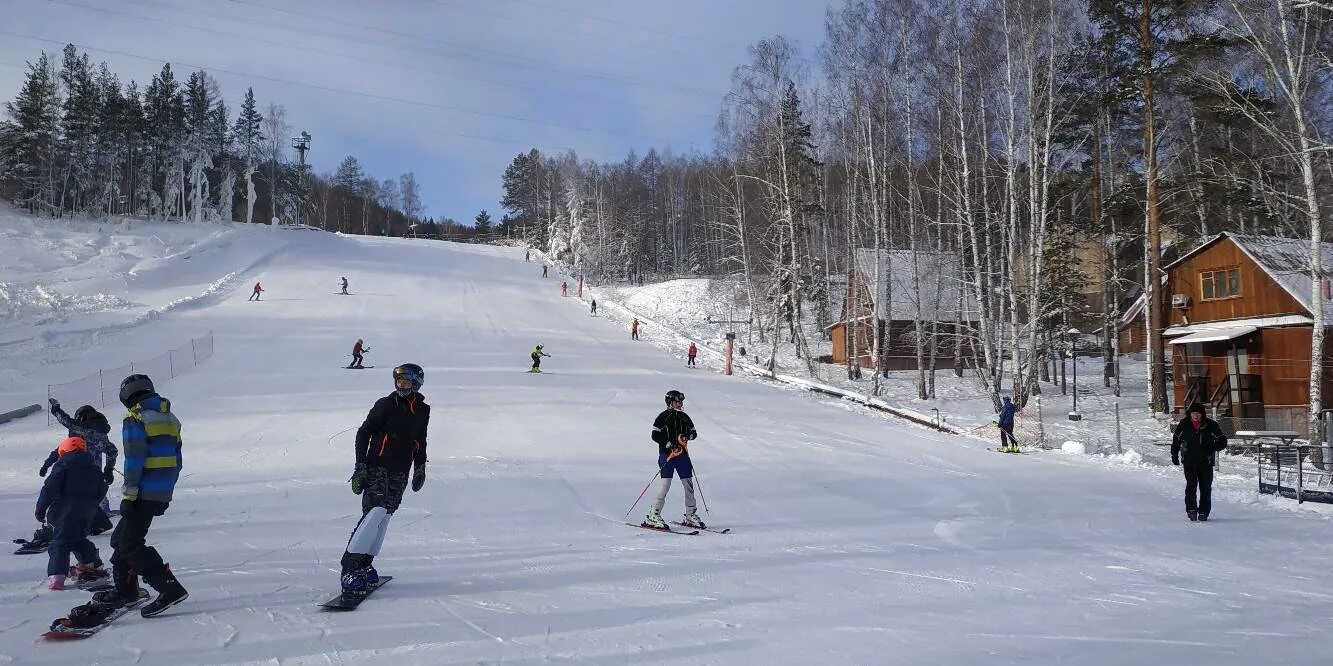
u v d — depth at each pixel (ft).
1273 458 59.72
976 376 124.06
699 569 23.38
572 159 355.36
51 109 263.29
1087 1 86.38
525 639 16.03
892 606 19.31
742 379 112.47
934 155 111.24
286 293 164.55
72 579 21.59
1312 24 62.80
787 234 132.05
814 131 127.44
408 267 220.43
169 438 18.30
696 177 326.03
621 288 247.70
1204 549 27.66
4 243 178.29
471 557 24.70
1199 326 86.43
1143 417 84.33
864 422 78.59
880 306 139.03
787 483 43.42
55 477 20.95
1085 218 110.32
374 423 19.72
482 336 132.16
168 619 17.29
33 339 105.70
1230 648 15.93
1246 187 79.61
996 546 27.86
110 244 194.39
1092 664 14.76
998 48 88.89
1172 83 82.48
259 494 37.45
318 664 14.40
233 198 335.26
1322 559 26.02
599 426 65.77
